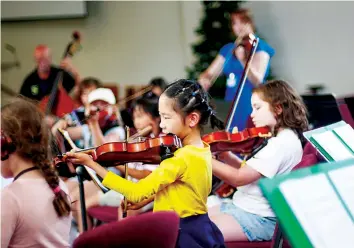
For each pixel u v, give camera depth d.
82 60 7.15
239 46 4.39
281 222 1.42
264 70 4.23
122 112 3.97
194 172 2.07
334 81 6.18
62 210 1.83
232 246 2.52
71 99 5.12
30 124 1.82
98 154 2.32
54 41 7.10
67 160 2.23
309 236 1.42
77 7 6.88
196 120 2.16
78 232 3.29
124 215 2.48
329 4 6.09
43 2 6.92
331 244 1.43
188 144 2.19
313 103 3.72
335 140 2.24
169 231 1.71
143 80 7.03
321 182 1.52
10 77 7.20
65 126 3.67
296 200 1.45
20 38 7.14
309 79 6.30
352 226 1.48
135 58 7.02
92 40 7.09
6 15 7.02
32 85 5.62
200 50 5.95
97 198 3.23
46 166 1.84
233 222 2.54
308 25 6.21
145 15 6.91
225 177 2.50
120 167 2.58
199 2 6.65
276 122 2.70
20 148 1.80
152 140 2.20
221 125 2.86
